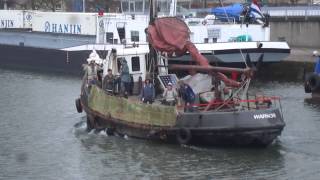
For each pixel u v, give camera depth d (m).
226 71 35.12
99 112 39.06
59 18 76.62
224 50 59.38
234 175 30.91
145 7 66.56
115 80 39.34
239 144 34.41
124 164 32.91
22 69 77.88
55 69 73.62
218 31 62.44
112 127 38.38
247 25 63.09
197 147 34.84
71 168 32.72
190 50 36.78
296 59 66.00
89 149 35.88
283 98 52.47
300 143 36.44
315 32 81.12
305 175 30.94
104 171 31.97
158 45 37.06
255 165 32.34
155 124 35.50
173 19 37.44
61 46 74.44
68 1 103.31
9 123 43.31
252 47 59.97
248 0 79.56
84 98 41.31
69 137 38.91
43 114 46.28
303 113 45.69
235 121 33.59
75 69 70.56
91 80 41.75
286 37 83.62
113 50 40.88
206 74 36.56
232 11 65.12
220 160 33.03
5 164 33.59
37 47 76.44
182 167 32.12
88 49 68.12
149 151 34.78
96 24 69.44
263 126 33.62
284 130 39.81
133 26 64.88
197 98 35.78
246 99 35.31
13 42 80.62
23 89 58.72
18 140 38.56
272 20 84.19
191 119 34.22
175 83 38.34
